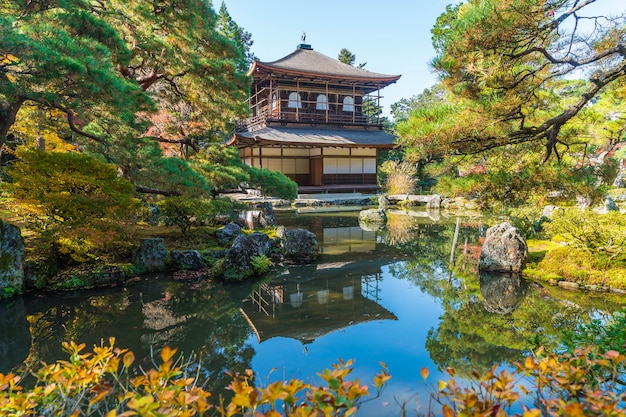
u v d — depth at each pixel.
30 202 7.23
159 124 12.73
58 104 6.52
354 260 10.00
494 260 8.59
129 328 5.48
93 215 7.66
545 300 6.55
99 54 6.62
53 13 7.00
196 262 8.77
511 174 5.30
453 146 5.09
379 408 3.44
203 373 4.20
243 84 11.53
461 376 4.03
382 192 28.67
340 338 5.11
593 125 7.32
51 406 1.86
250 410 1.52
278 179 12.09
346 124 29.16
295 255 10.11
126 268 7.98
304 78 27.22
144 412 1.39
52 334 5.25
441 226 15.85
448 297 6.90
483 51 4.43
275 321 5.79
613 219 7.84
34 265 7.12
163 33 10.95
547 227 8.77
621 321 2.99
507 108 4.73
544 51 4.50
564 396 2.04
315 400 1.55
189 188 9.15
